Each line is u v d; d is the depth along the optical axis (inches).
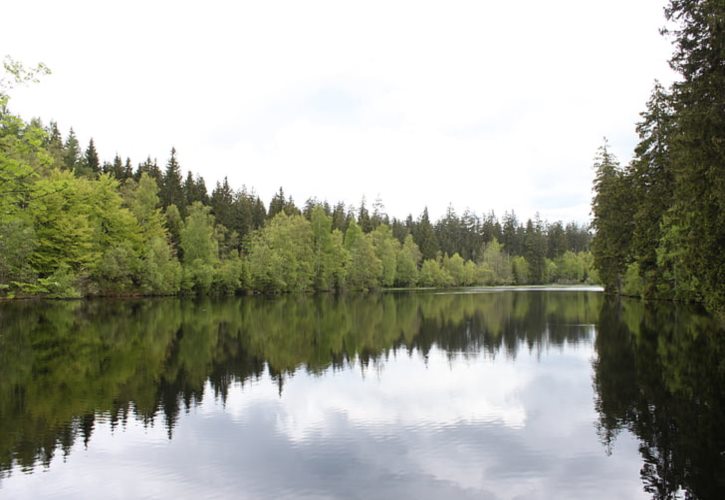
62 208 1817.2
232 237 3107.8
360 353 934.4
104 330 1176.2
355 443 469.7
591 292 3380.9
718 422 500.7
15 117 628.4
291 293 3019.2
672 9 705.0
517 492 370.3
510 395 630.5
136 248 2269.9
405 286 4222.4
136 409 573.9
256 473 405.7
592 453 437.7
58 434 492.7
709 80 633.0
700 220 652.7
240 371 772.0
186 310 1718.8
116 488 381.1
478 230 5935.0
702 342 919.7
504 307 1999.3
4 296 1686.8
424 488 378.6
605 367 768.9
